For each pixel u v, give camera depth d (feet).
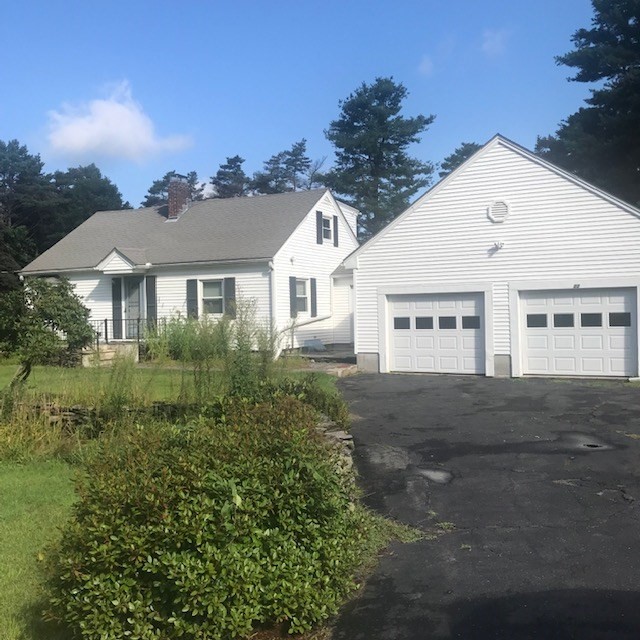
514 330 57.93
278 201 89.20
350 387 52.90
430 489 24.90
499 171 58.39
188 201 94.38
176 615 12.84
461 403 43.88
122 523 12.91
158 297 80.89
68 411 31.40
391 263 62.64
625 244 54.34
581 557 17.90
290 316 78.84
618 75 108.68
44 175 196.65
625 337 54.90
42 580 16.26
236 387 29.81
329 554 14.40
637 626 14.07
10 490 24.38
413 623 14.74
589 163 106.83
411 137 170.50
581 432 33.78
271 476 14.34
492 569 17.38
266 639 14.08
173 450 14.84
